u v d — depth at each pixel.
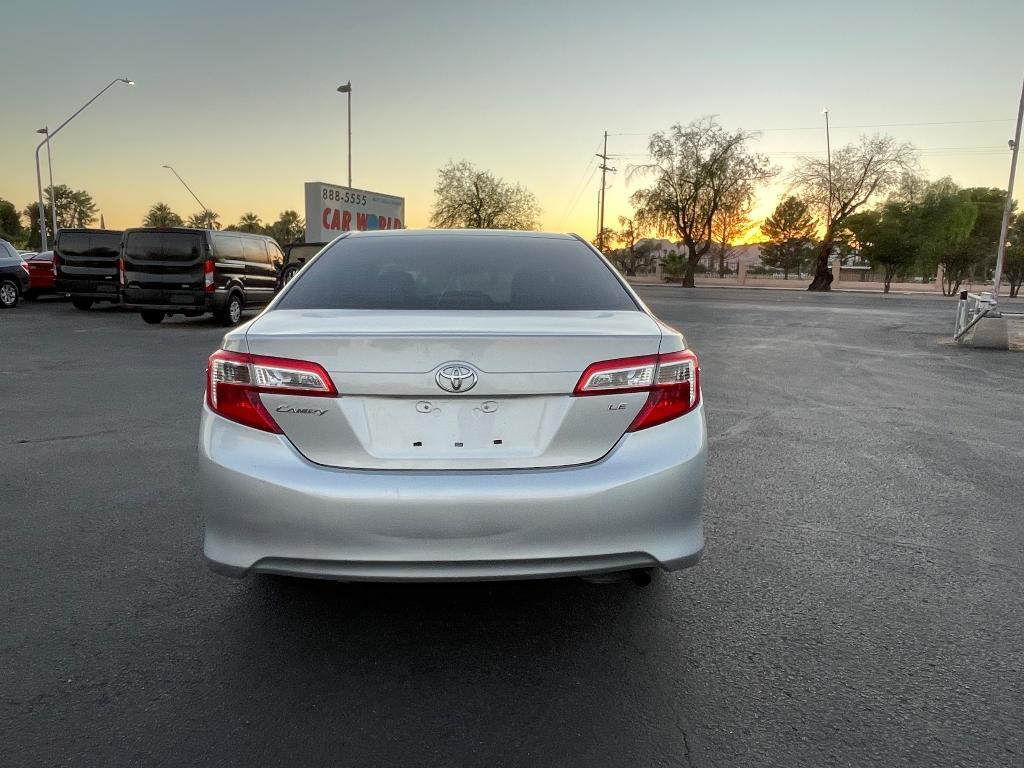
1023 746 2.21
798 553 3.68
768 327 17.42
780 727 2.29
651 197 50.53
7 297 18.09
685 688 2.50
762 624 2.96
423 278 3.09
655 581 3.34
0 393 7.64
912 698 2.46
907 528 4.04
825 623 2.97
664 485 2.43
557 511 2.33
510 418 2.40
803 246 87.50
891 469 5.19
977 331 13.30
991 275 58.62
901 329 17.30
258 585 3.24
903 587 3.31
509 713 2.35
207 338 12.70
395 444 2.37
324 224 29.11
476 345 2.34
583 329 2.49
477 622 2.94
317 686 2.48
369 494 2.29
